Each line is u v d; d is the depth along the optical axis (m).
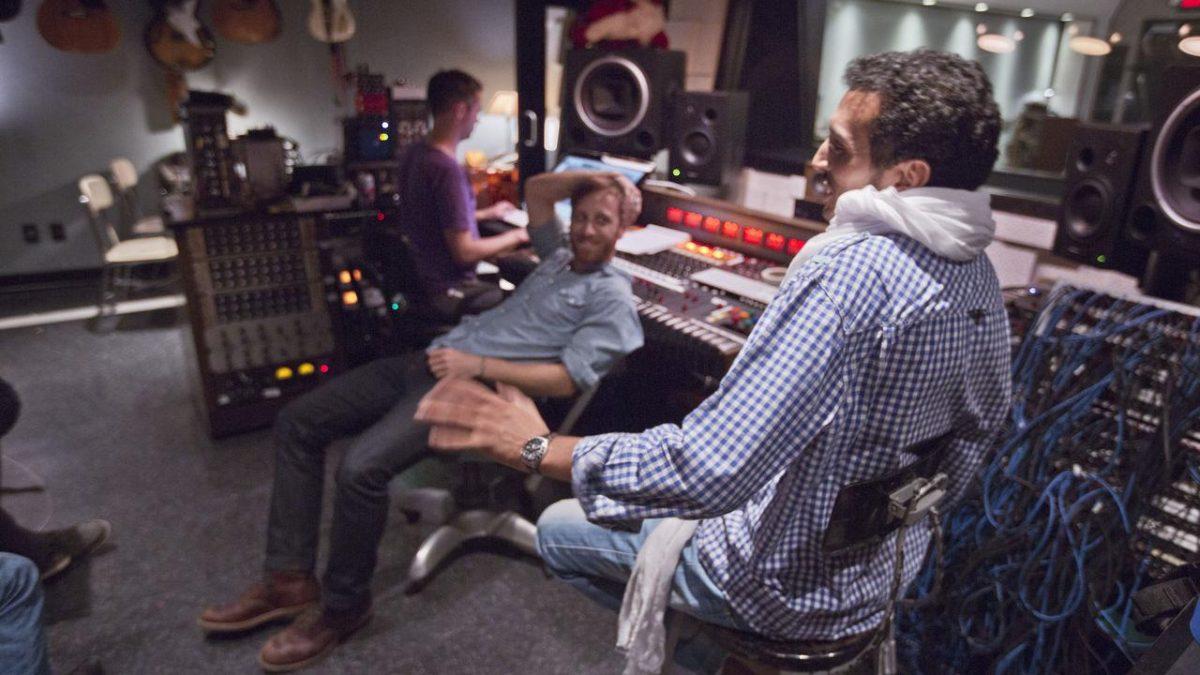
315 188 2.94
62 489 2.65
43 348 3.96
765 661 1.16
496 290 3.05
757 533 1.07
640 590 1.21
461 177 2.90
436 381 1.99
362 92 3.91
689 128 2.68
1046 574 1.61
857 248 0.88
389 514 2.54
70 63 5.04
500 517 2.35
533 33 3.23
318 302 3.01
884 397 0.91
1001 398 1.06
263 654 1.89
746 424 0.86
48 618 2.06
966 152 0.90
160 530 2.44
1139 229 1.66
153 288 5.00
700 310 2.13
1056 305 1.77
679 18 3.03
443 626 2.06
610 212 1.93
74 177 5.23
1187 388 1.52
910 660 1.82
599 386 2.19
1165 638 0.81
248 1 5.34
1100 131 1.72
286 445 2.01
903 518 0.99
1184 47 1.80
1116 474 1.63
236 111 5.38
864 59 0.96
